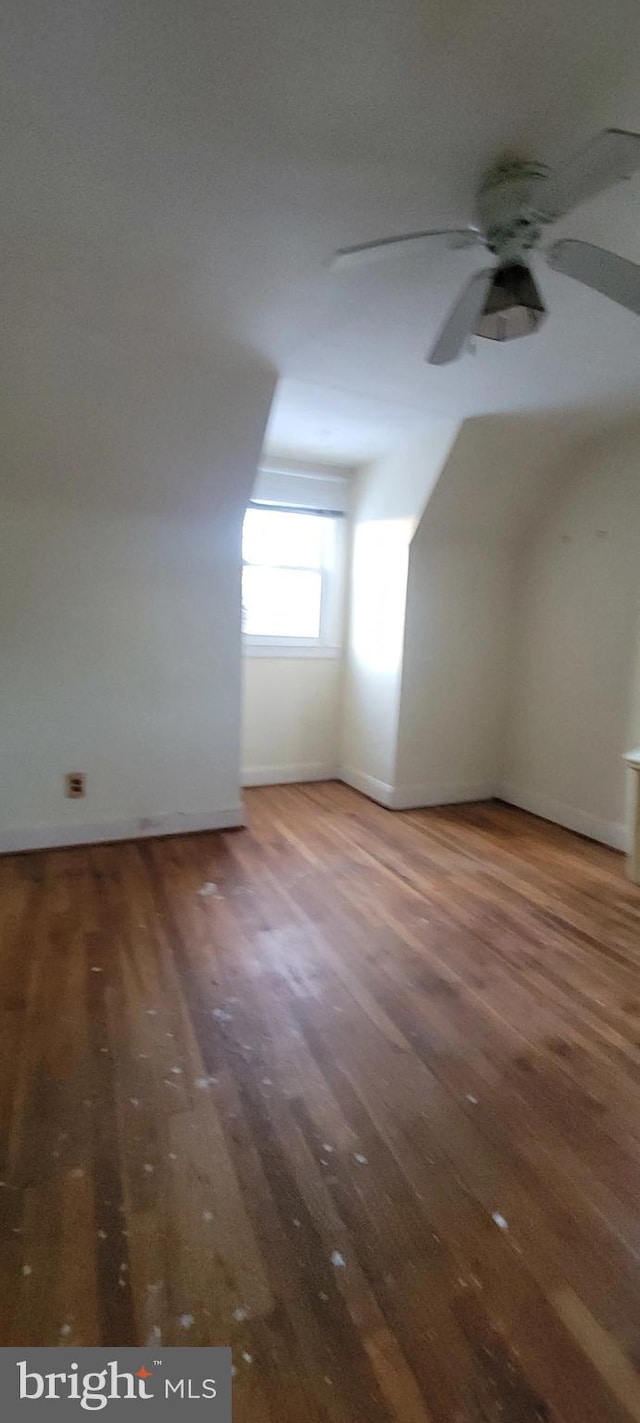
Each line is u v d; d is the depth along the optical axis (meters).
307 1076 1.89
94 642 3.38
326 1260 1.38
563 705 4.12
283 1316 1.27
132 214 1.81
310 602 4.76
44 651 3.29
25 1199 1.49
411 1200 1.52
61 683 3.35
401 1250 1.40
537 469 3.93
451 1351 1.22
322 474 4.55
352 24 1.22
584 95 1.37
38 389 2.67
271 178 1.65
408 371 2.87
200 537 3.49
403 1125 1.73
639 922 2.88
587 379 2.96
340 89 1.37
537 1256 1.40
